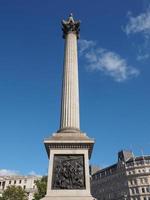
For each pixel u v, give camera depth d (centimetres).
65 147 2856
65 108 3198
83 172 2728
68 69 3491
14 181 12712
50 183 2667
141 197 11175
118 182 12344
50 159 2791
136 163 11969
